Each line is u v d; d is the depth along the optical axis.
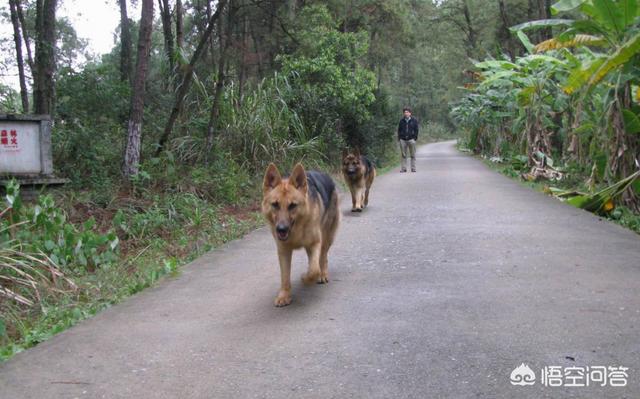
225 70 14.81
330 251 7.17
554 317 4.43
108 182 9.56
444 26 44.62
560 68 16.14
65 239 6.66
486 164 22.86
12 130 8.16
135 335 4.39
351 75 18.94
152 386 3.50
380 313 4.70
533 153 16.58
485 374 3.50
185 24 23.16
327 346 4.03
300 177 5.05
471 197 11.80
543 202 10.86
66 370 3.77
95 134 11.05
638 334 4.03
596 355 3.71
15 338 4.77
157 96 13.41
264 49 19.66
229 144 12.97
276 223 4.88
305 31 18.39
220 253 7.33
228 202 11.01
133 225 8.23
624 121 10.80
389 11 31.17
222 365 3.78
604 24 11.00
